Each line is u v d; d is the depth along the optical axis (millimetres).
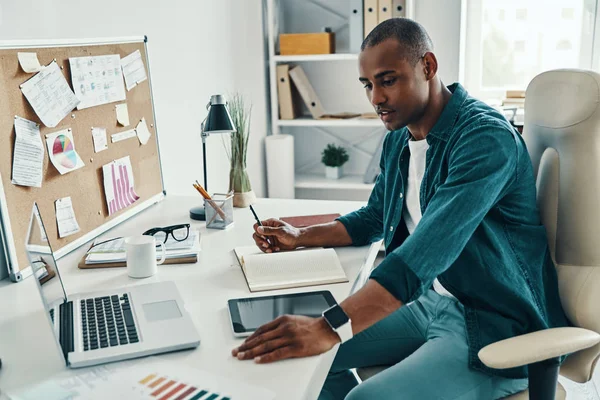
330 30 3223
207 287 1384
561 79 1415
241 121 2012
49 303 1131
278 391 976
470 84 3434
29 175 1506
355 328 1130
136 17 2074
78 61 1676
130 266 1438
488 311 1378
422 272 1179
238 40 2904
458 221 1216
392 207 1604
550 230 1437
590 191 1367
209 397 948
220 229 1791
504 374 1300
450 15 3137
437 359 1325
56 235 1592
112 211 1819
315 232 1631
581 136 1364
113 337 1117
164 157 2295
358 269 1492
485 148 1282
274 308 1251
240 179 2023
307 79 3318
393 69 1342
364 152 3488
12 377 1031
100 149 1771
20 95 1483
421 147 1519
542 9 3299
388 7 3061
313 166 3572
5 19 1514
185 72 2420
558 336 1185
